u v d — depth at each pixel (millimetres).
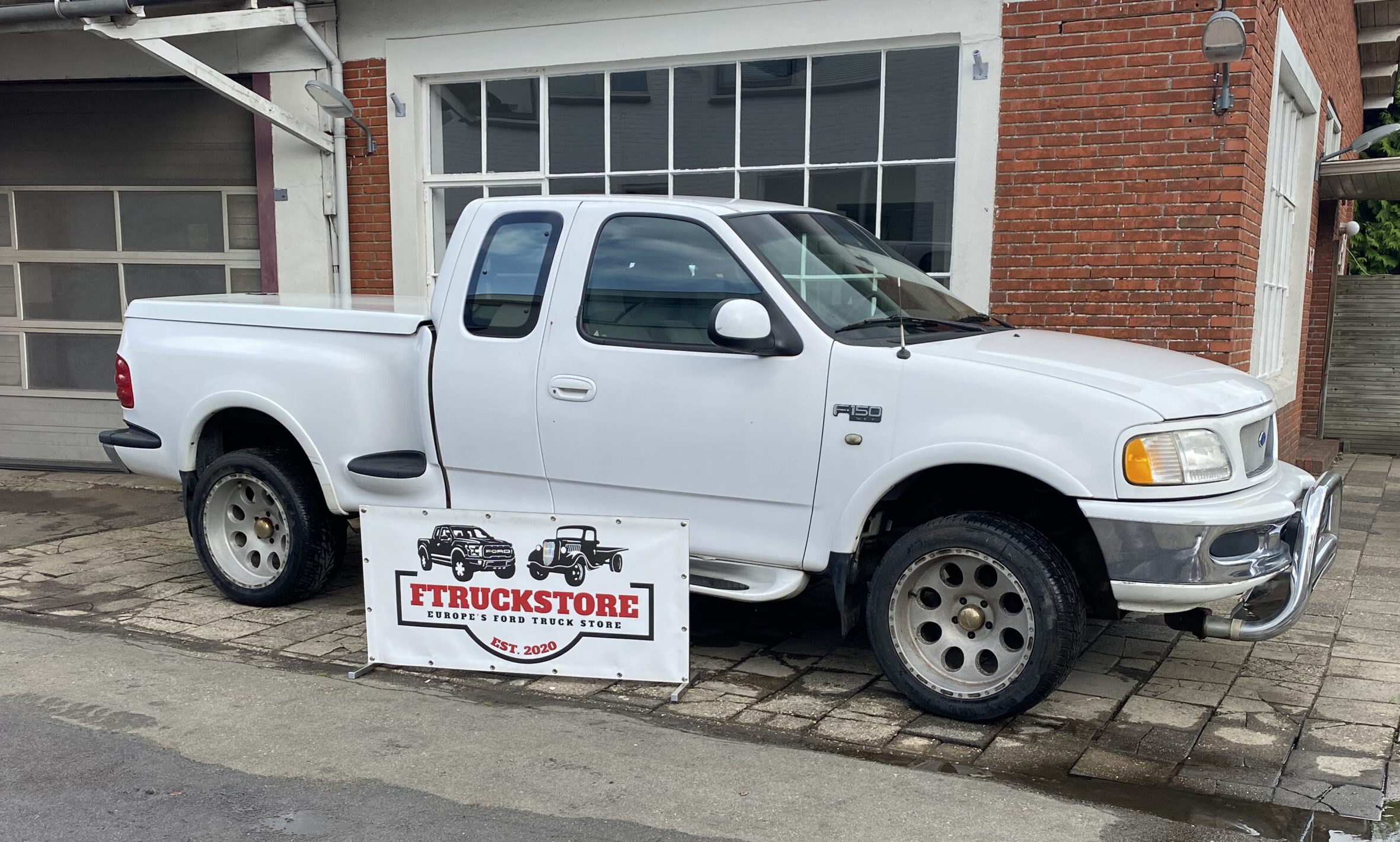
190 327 5988
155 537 7672
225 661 5156
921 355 4355
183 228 9805
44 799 3705
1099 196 7086
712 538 4727
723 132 8117
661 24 8070
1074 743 4199
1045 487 4309
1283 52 7742
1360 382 12430
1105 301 7145
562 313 4918
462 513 4867
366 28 8969
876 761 4035
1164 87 6867
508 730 4324
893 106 7625
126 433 6227
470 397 5094
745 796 3732
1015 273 7328
